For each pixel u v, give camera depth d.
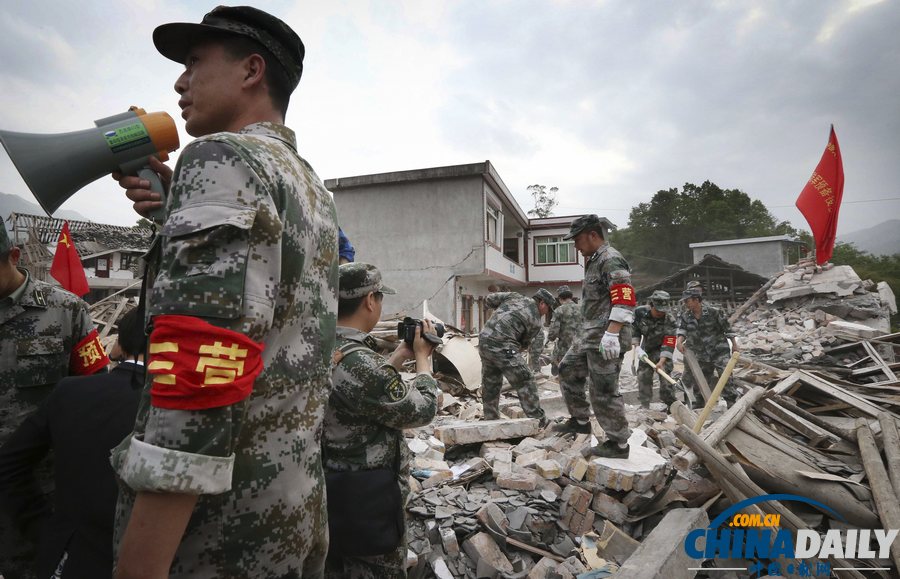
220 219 0.85
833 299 14.95
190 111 1.21
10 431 2.20
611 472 3.56
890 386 6.36
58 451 1.60
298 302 1.04
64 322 2.37
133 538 0.79
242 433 0.93
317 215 1.12
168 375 0.78
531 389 5.23
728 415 4.07
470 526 3.23
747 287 27.41
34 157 1.08
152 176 1.19
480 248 16.11
